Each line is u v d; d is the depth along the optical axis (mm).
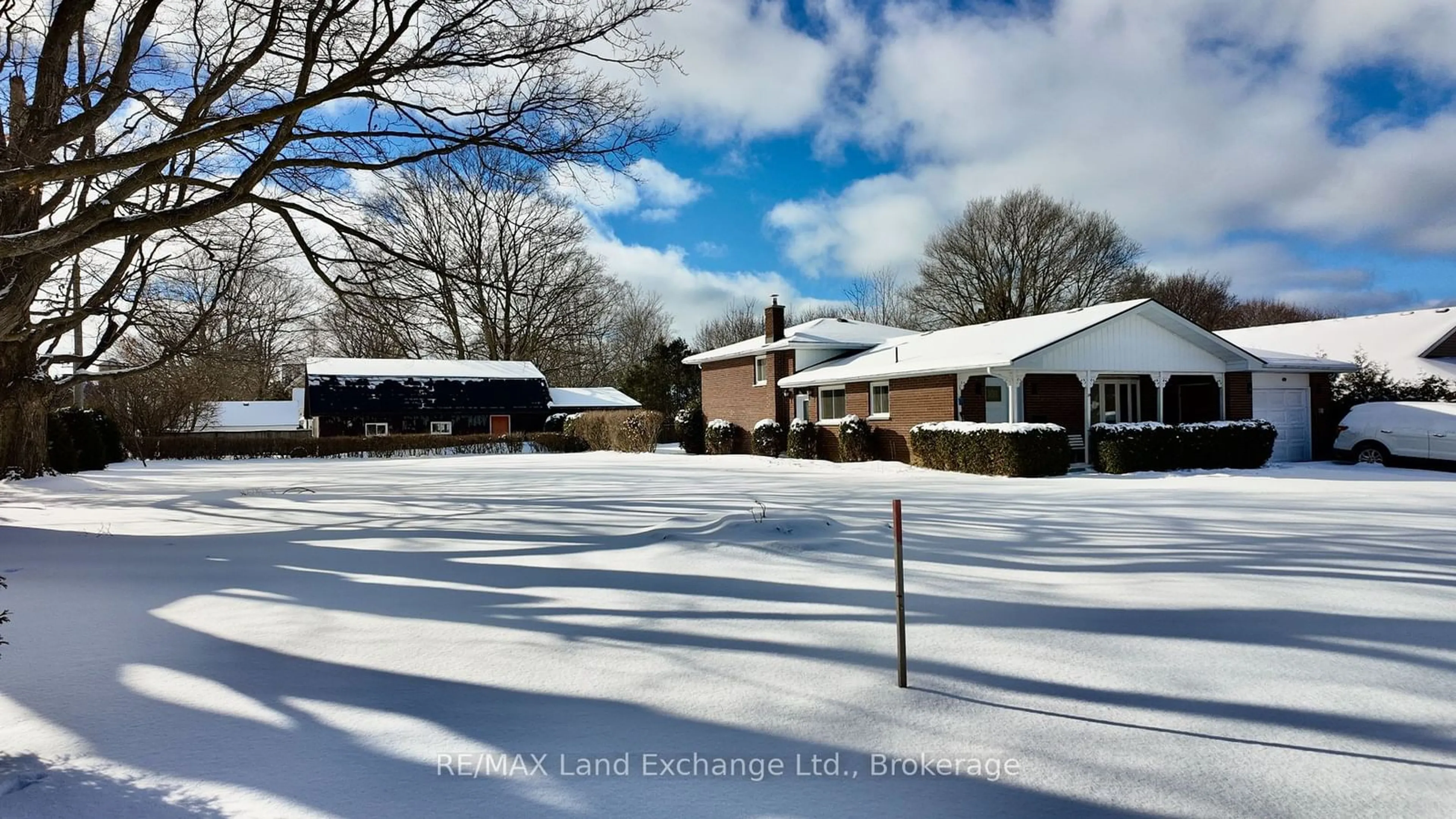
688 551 7777
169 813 2881
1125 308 20438
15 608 6059
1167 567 7031
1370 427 20109
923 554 7730
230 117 9508
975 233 47500
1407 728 3582
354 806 2941
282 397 55156
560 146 11094
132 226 8195
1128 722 3686
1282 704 3877
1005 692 4082
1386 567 6930
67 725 3725
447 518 11062
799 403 29125
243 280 17609
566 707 3957
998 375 19875
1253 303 59250
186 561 7949
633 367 50750
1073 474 19219
